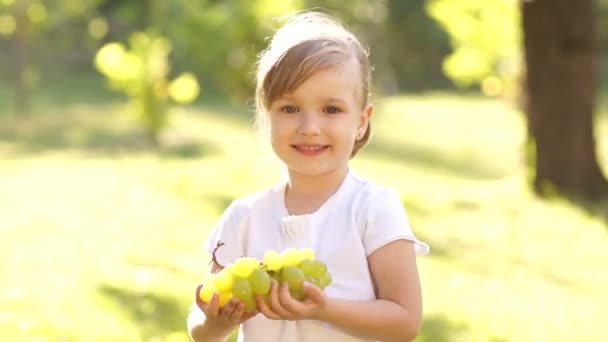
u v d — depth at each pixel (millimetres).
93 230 12258
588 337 7492
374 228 3217
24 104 28906
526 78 13922
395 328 3105
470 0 17953
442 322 7809
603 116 27609
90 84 38375
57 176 17953
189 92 24391
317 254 3236
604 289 9133
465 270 9867
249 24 26156
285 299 2889
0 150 22281
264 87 3283
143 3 37781
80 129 26281
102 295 8516
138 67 23938
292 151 3240
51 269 9719
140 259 10344
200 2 26922
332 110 3236
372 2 37312
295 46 3221
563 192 13602
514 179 15398
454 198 14570
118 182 17047
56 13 30438
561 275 9719
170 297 8500
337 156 3248
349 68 3248
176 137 24734
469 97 37594
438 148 23188
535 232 11820
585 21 13555
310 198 3322
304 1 26859
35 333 7195
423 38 42969
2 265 9922
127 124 27469
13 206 14469
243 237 3395
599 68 41906
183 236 11836
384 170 19125
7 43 40531
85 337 7113
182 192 15812
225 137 24906
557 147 13664
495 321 7902
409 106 33594
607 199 13453
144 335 7199
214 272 3432
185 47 28328
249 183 16781
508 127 27062
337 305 3014
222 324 3055
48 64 41531
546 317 8055
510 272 9789
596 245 11047
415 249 3268
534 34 13695
